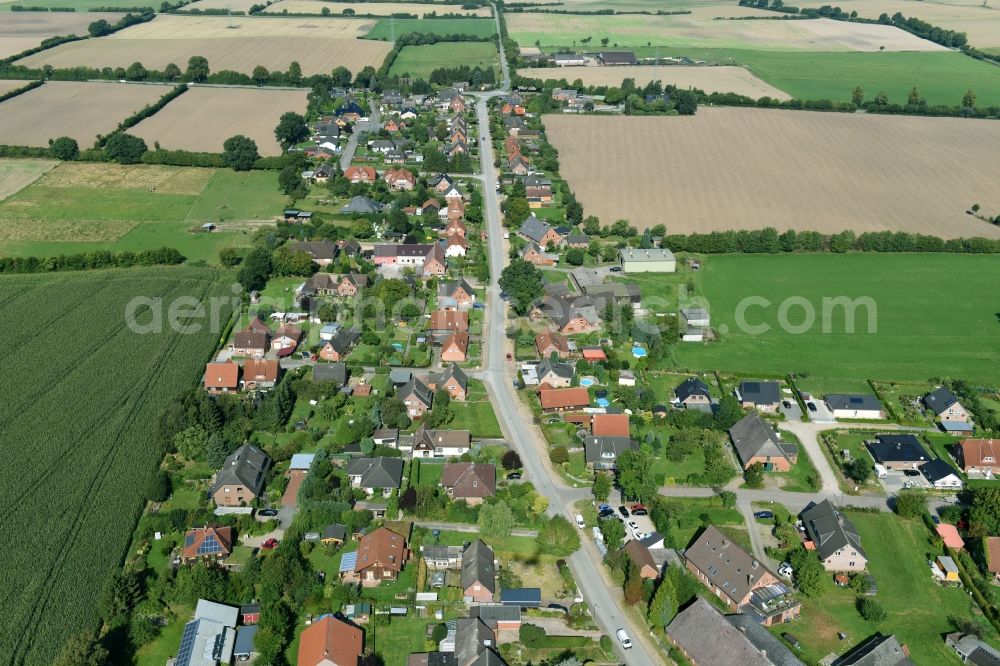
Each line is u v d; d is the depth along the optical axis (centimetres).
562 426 15425
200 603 10994
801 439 15250
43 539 12200
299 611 11169
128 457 14138
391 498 13312
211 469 14000
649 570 11806
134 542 12350
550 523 12619
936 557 12281
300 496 13050
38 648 10369
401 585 11725
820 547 12238
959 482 13938
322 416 15638
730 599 11400
